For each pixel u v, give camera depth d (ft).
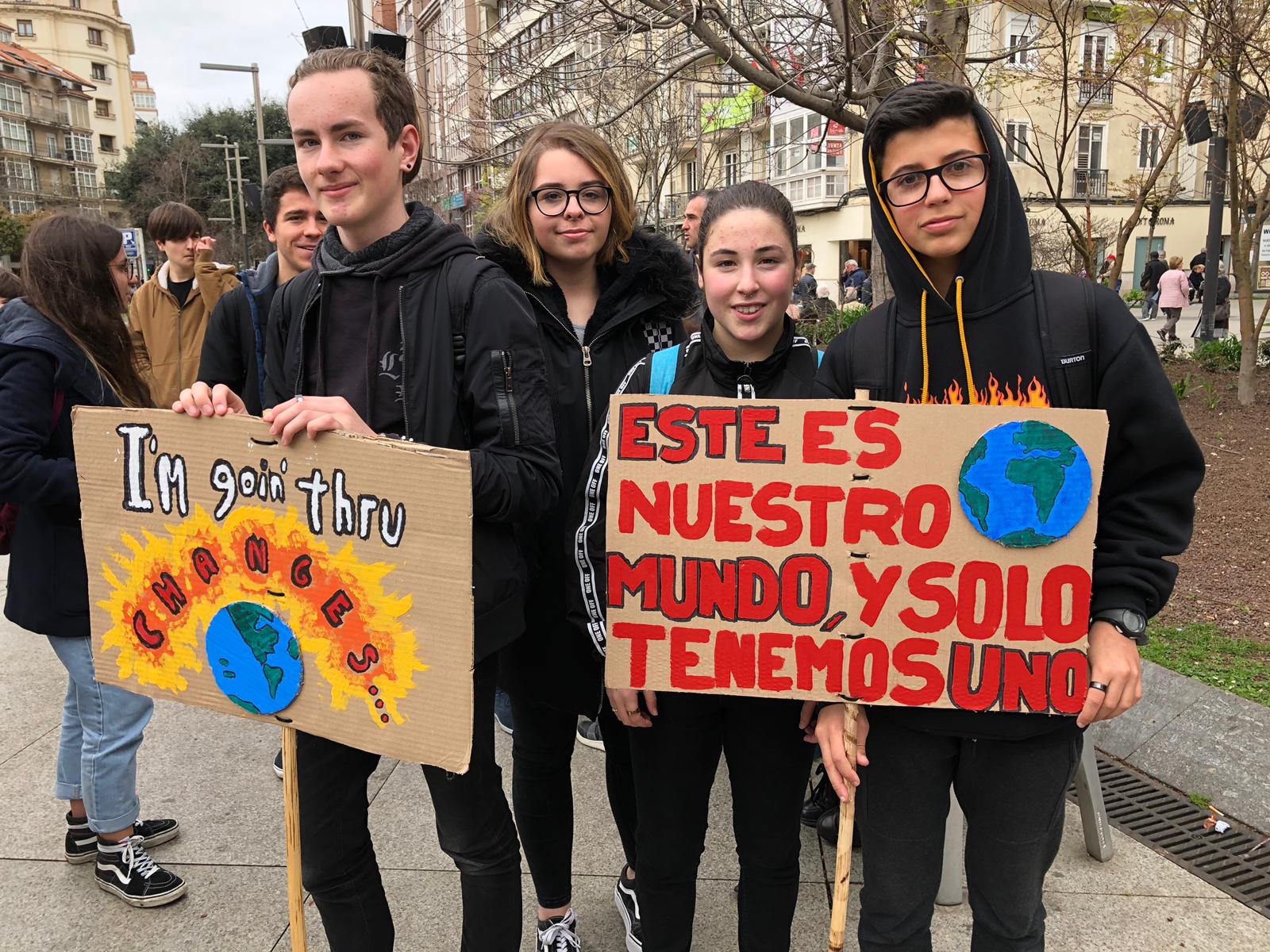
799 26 15.35
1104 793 9.39
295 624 5.05
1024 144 17.29
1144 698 10.34
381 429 5.38
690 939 6.46
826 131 17.92
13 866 8.46
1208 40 17.04
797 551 5.10
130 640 5.54
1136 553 4.85
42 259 7.11
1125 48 17.78
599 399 7.32
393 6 20.70
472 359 5.24
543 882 7.15
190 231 12.03
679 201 54.80
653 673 5.39
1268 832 8.61
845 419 4.94
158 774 10.11
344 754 5.48
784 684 5.23
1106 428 4.65
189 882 8.25
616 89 17.53
